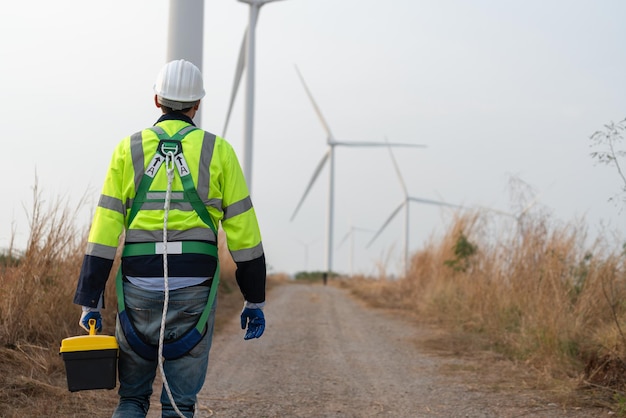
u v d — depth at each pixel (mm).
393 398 6074
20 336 6176
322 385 6605
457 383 6754
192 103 3207
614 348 6609
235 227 3109
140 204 3029
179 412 3012
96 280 2977
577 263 9148
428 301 13992
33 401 5039
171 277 3000
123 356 3096
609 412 5535
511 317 9758
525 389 6430
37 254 6594
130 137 3104
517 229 10656
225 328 10656
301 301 17250
